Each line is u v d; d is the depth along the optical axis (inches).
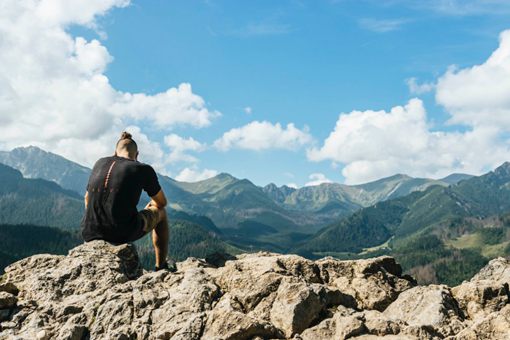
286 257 147.7
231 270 135.3
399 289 145.1
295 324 114.6
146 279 133.4
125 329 113.1
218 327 109.1
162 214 154.3
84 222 148.2
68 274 134.9
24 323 118.0
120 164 146.1
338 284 143.7
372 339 109.0
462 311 132.3
